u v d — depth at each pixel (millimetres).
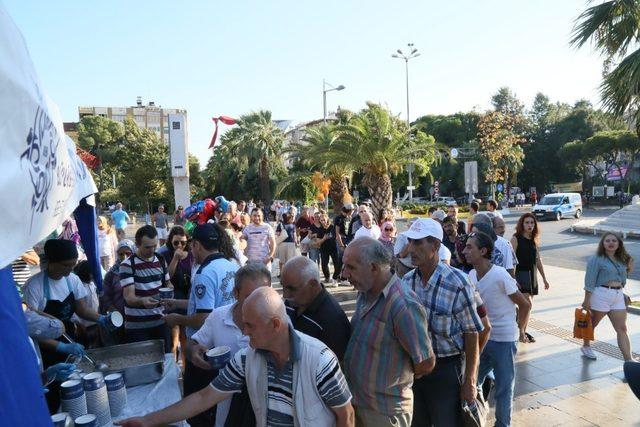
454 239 6898
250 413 2424
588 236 20719
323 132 23047
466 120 55812
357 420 2762
